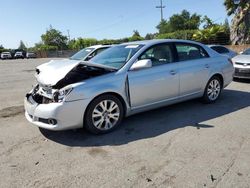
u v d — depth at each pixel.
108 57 5.49
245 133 4.54
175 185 3.10
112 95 4.72
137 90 4.97
